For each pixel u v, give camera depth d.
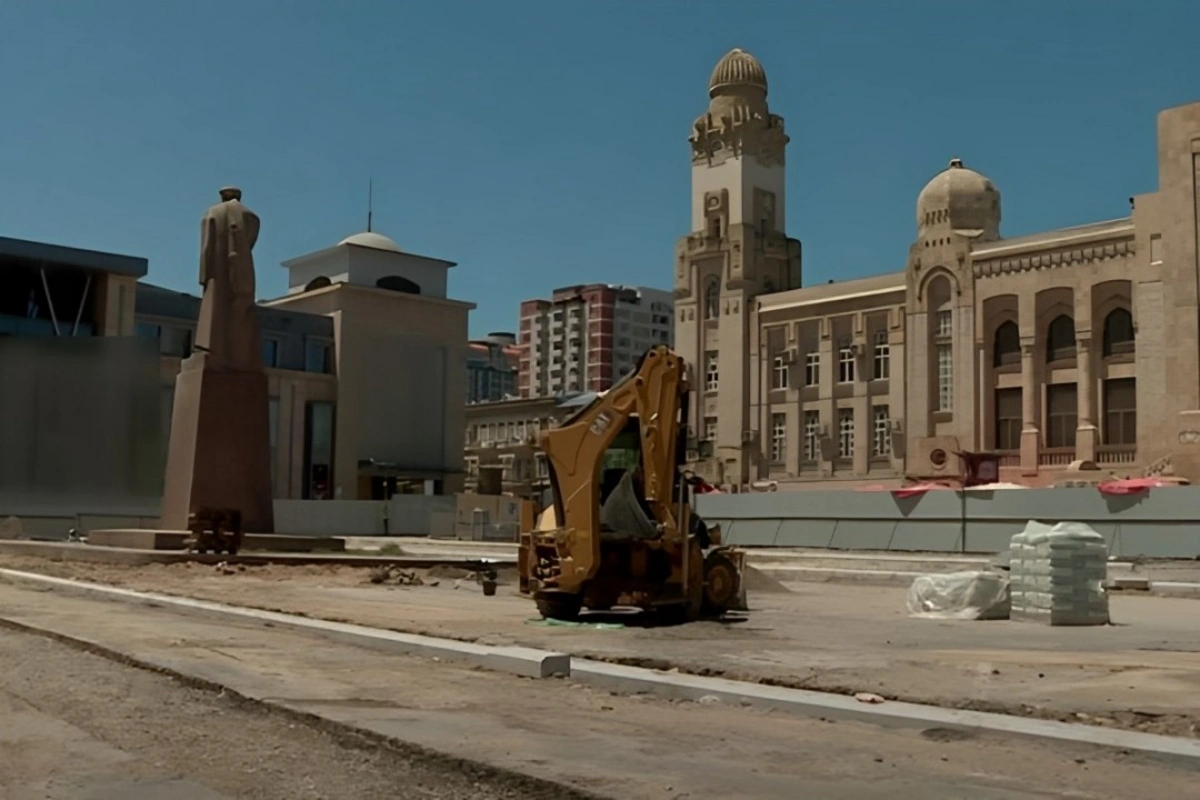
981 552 43.03
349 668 12.47
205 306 35.28
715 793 7.04
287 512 64.62
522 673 12.09
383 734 8.59
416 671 12.34
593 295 168.38
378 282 79.75
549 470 17.98
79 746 8.50
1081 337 60.09
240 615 18.03
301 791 7.26
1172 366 55.03
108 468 41.59
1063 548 18.89
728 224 78.25
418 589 27.16
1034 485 60.22
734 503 51.53
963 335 64.94
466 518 65.19
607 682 11.38
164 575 28.08
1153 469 54.94
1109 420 59.62
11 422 41.25
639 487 17.64
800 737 8.84
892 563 37.31
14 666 12.50
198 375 34.88
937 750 8.39
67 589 23.47
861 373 70.19
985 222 66.56
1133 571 34.06
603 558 17.45
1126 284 58.94
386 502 67.75
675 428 17.70
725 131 79.06
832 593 28.42
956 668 12.26
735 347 76.75
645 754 8.13
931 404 66.19
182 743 8.64
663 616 18.03
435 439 79.88
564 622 17.50
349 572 30.59
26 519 41.12
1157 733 8.77
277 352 74.38
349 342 76.38
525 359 178.62
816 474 72.00
